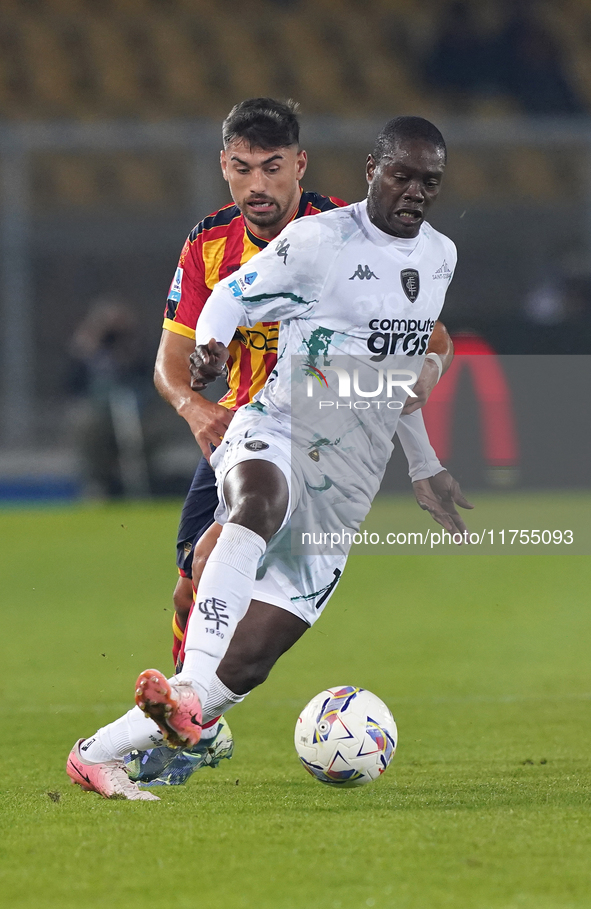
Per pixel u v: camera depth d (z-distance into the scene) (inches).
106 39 3538.4
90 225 2514.8
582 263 2466.8
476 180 3238.2
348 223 531.8
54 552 1732.3
